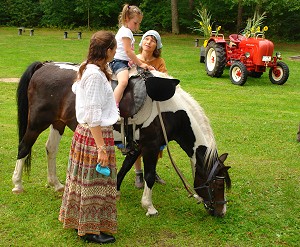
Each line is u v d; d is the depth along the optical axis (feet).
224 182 13.34
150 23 86.02
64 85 13.92
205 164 13.33
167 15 86.02
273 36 79.77
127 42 13.33
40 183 16.19
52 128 15.07
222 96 33.37
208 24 48.11
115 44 11.14
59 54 52.08
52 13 88.58
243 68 37.58
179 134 13.93
